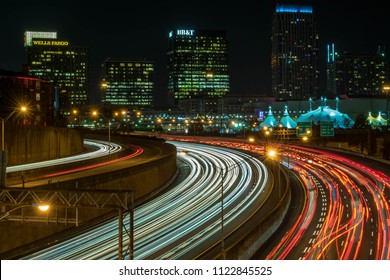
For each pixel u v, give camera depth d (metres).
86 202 116.94
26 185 121.56
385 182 197.62
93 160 188.62
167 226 121.56
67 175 145.75
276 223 128.62
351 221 135.88
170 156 197.88
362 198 168.62
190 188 179.12
